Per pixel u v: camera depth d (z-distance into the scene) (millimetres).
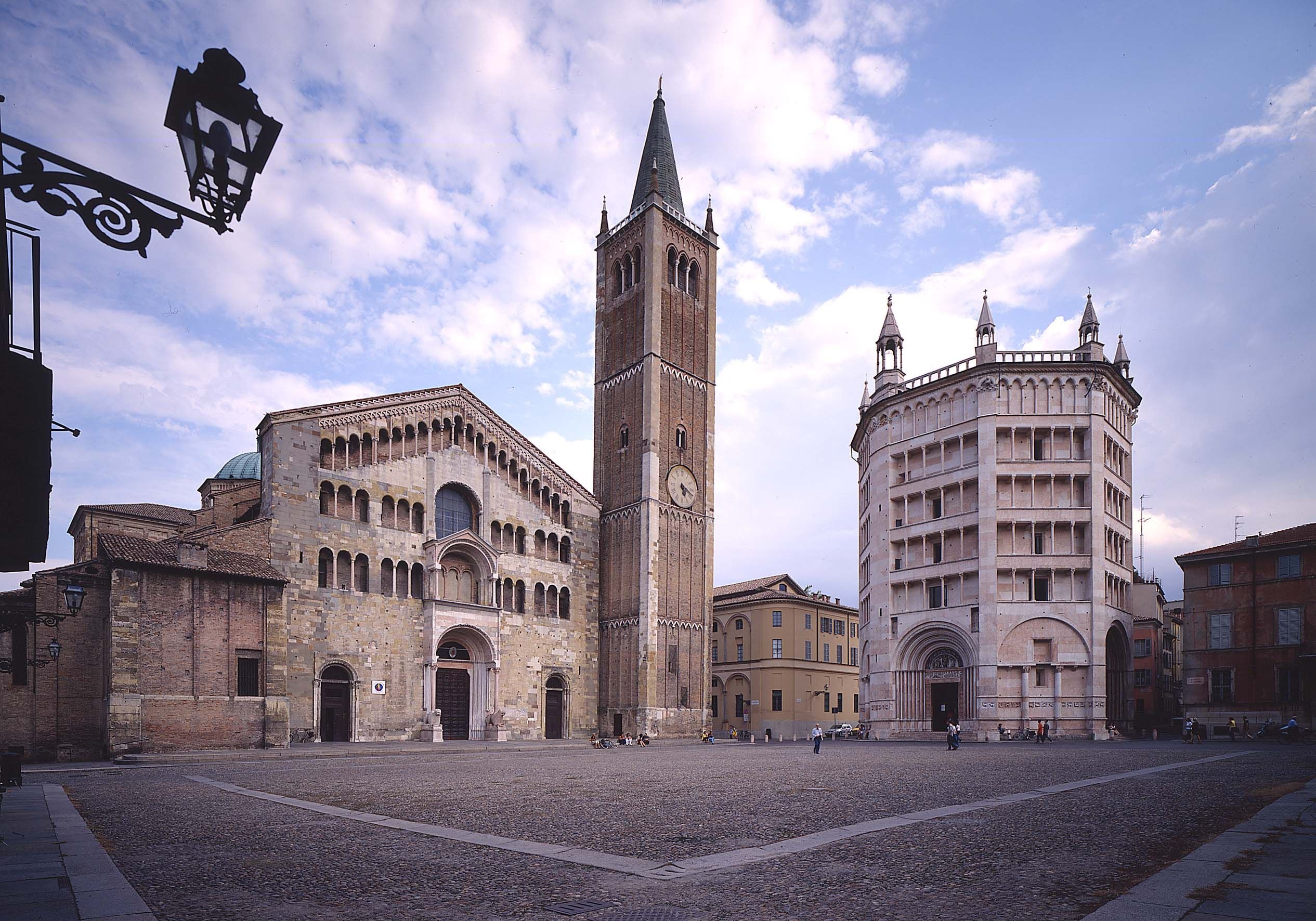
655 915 10594
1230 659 76688
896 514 83875
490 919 10461
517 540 78750
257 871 13562
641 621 83250
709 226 98375
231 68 7438
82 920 10109
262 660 53062
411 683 67938
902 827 17656
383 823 19078
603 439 93188
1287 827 16422
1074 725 70875
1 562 8430
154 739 48031
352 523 66312
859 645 98625
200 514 75188
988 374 76438
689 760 46531
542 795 25578
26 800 24344
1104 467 75250
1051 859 13820
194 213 7410
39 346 8312
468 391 76188
